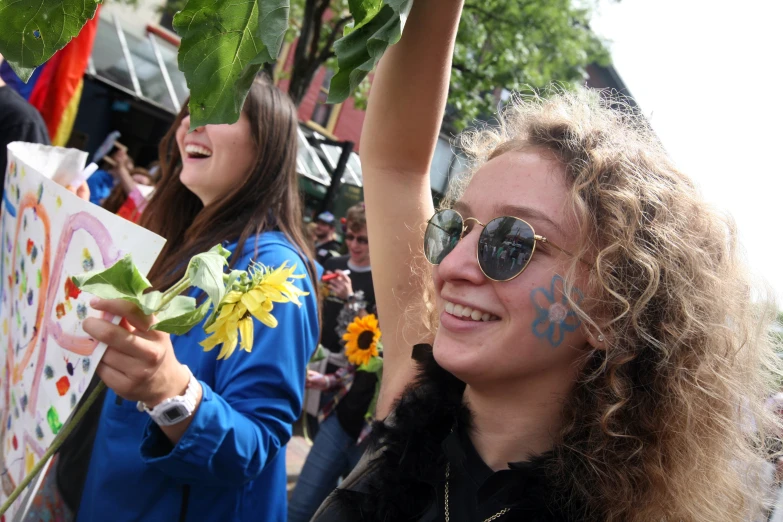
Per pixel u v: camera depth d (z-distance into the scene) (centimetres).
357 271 369
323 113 1172
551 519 94
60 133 475
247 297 91
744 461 105
